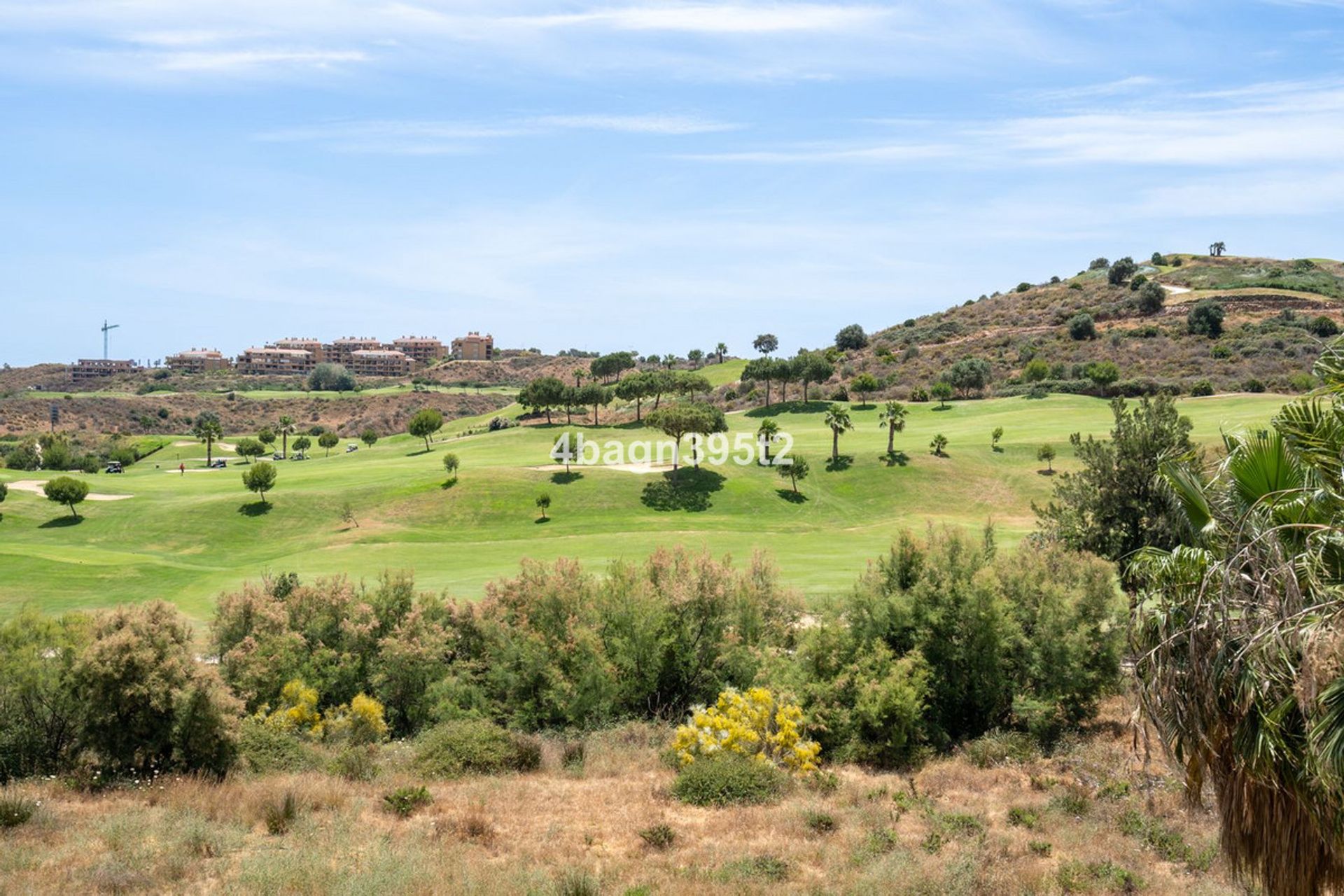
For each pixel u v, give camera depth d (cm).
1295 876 899
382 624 2991
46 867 1339
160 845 1459
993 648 2391
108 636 2061
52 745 2119
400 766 2097
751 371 12988
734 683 2703
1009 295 19975
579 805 1780
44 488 7881
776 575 3425
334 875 1302
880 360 15450
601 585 3112
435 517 7981
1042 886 1368
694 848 1527
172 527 7656
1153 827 1622
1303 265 17925
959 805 1816
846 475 8869
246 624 2877
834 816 1698
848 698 2311
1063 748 2217
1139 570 1085
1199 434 7662
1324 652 786
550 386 12850
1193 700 937
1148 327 14025
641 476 8975
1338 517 899
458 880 1304
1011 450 9144
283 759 2112
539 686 2672
